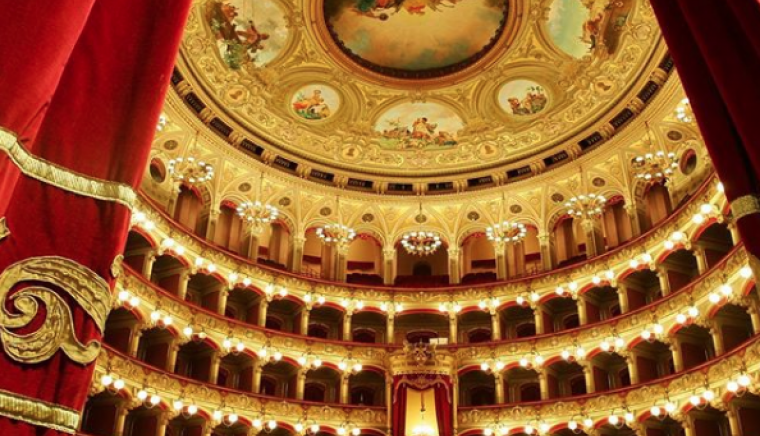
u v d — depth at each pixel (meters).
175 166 32.47
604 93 32.47
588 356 31.31
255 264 33.88
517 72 33.38
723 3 7.55
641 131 32.03
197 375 30.94
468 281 37.84
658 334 28.62
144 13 6.62
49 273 5.11
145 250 29.34
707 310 26.72
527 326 35.91
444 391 31.59
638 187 33.31
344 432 31.47
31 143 4.96
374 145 36.88
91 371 5.16
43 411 4.75
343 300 35.72
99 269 5.38
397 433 30.83
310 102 34.78
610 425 29.42
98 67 6.10
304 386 34.44
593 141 34.59
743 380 23.19
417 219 38.66
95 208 5.57
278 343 32.75
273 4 30.45
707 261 28.23
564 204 36.12
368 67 33.81
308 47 32.56
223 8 30.00
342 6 31.09
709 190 27.31
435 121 36.19
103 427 25.70
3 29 4.80
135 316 27.47
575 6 29.80
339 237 37.50
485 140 36.38
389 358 33.12
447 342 35.69
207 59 31.31
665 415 27.50
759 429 24.42
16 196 5.14
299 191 36.91
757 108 6.93
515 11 30.80
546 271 34.81
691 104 7.81
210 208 33.88
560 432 31.33
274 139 35.50
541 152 35.91
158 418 27.38
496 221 37.53
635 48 30.08
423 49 33.31
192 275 31.98
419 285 38.34
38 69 4.91
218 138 33.78
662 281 30.20
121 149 5.91
